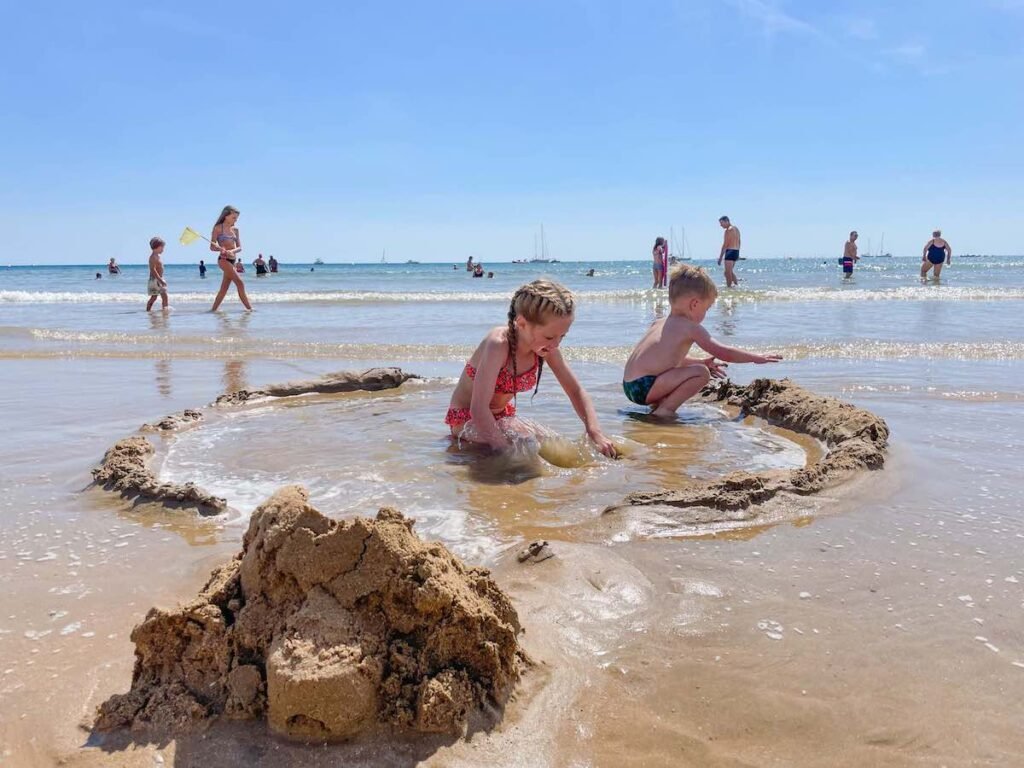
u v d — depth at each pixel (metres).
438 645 1.72
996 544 2.71
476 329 10.76
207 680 1.73
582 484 3.51
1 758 1.57
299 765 1.53
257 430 4.62
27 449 4.10
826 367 6.96
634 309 13.91
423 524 2.96
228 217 13.96
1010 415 4.86
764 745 1.63
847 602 2.27
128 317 12.85
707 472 3.75
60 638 2.05
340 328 10.84
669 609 2.23
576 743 1.63
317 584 1.78
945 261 22.61
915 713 1.73
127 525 2.95
